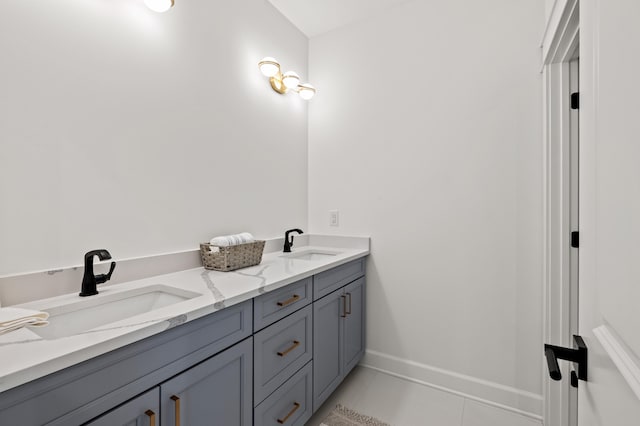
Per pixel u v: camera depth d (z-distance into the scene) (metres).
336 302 1.76
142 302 1.18
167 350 0.85
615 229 0.45
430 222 1.93
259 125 1.97
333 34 2.30
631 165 0.40
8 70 0.96
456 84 1.84
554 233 1.49
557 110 1.48
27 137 1.00
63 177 1.08
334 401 1.78
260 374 1.20
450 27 1.86
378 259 2.11
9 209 0.97
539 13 1.62
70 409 0.65
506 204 1.71
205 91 1.61
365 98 2.16
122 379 0.75
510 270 1.70
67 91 1.09
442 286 1.90
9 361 0.60
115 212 1.24
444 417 1.64
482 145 1.77
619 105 0.43
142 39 1.33
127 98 1.27
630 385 0.38
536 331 1.64
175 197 1.46
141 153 1.32
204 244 1.51
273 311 1.27
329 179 2.32
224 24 1.72
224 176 1.72
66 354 0.63
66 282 1.07
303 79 2.36
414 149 1.98
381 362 2.09
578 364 0.58
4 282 0.94
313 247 2.31
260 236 1.98
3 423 0.57
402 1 2.00
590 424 0.55
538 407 1.62
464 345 1.83
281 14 2.13
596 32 0.52
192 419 0.92
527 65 1.65
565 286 1.46
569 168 1.45
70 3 1.10
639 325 0.37
